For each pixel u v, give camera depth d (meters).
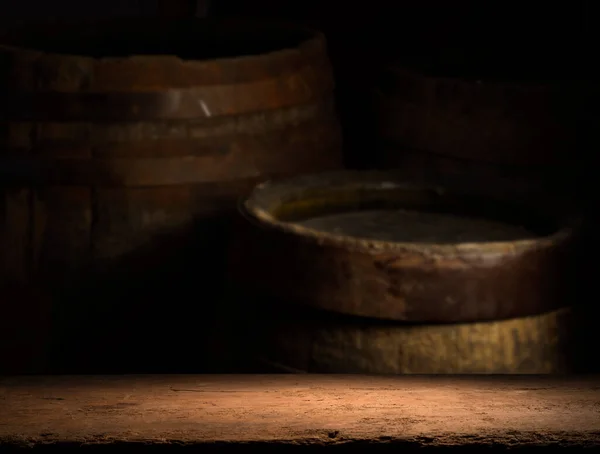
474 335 2.71
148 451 2.28
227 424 2.32
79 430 2.30
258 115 3.08
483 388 2.50
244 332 2.84
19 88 3.01
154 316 3.09
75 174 3.02
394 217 3.05
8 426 2.31
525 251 2.71
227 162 3.05
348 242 2.70
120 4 5.54
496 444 2.29
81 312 3.08
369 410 2.38
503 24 3.65
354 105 3.71
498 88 3.12
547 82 3.16
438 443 2.29
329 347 2.74
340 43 3.73
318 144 3.18
